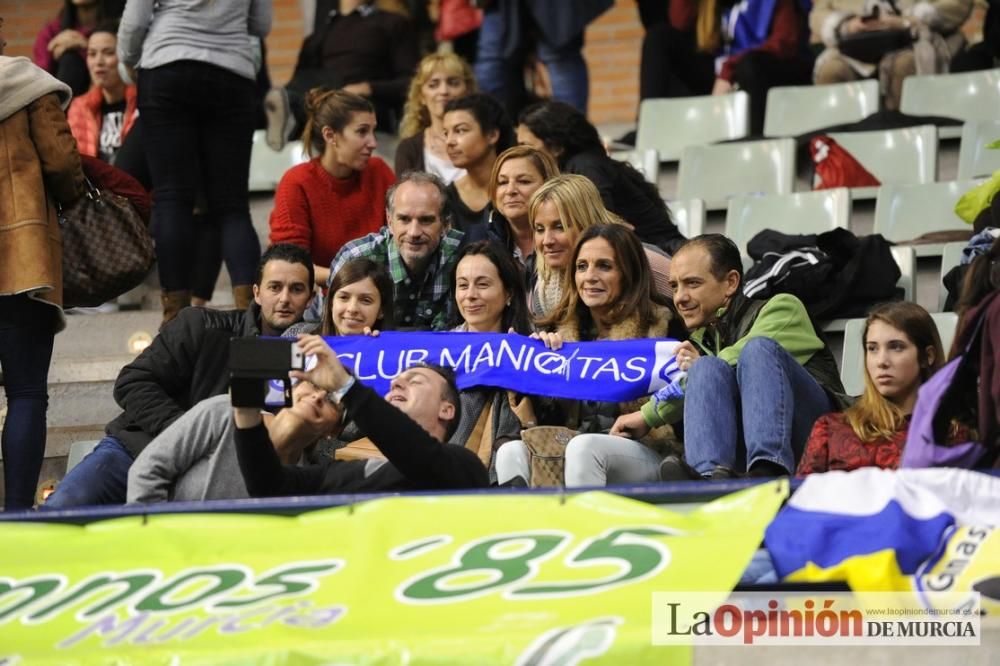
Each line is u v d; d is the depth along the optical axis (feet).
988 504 38.24
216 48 66.90
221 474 48.37
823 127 85.97
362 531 39.45
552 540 38.29
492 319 56.90
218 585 38.24
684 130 89.35
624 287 55.72
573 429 55.06
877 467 46.98
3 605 38.37
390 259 61.41
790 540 37.78
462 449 45.39
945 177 83.30
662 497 40.37
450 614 35.78
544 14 88.28
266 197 85.97
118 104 83.05
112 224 56.39
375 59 89.66
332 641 35.12
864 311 63.93
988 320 41.29
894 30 89.81
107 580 39.04
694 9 91.81
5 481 52.47
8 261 52.01
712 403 49.44
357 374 55.77
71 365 68.18
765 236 65.67
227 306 75.87
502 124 67.77
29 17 116.47
